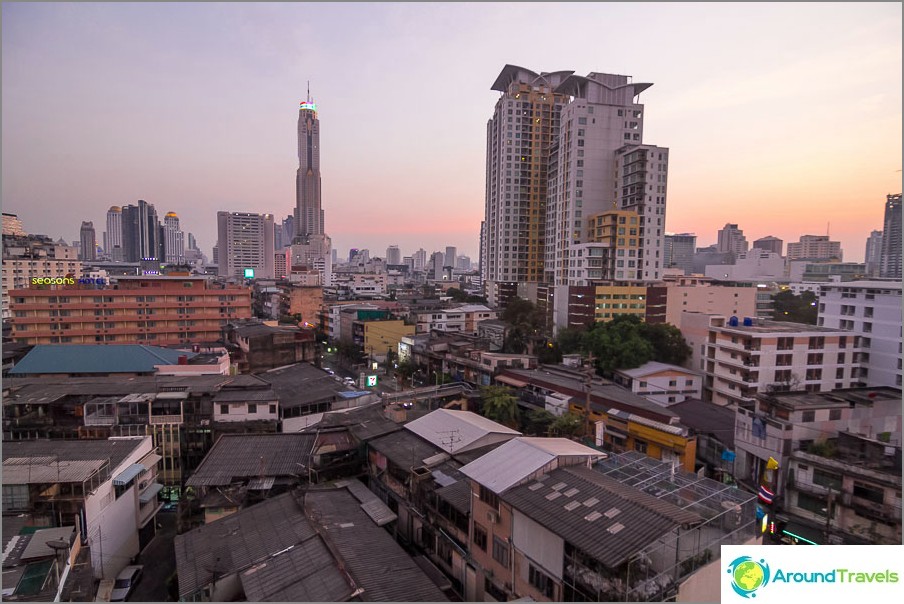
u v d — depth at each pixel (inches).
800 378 2319.1
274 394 1814.7
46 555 912.3
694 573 791.1
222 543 1045.8
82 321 3179.1
